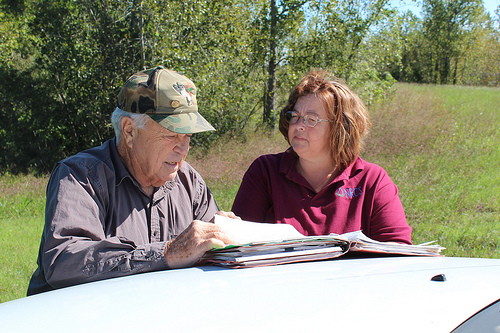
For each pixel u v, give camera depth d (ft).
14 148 51.62
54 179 5.52
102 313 2.89
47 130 51.03
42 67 49.90
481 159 28.66
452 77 181.47
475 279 3.34
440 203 19.77
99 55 45.80
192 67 38.86
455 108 46.44
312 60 45.37
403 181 23.17
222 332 2.50
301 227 7.26
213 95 41.42
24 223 21.65
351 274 3.50
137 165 5.90
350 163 7.52
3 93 51.21
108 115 47.42
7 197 29.19
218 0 39.91
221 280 3.45
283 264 4.19
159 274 3.91
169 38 38.19
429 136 33.09
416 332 2.54
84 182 5.45
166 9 37.06
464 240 15.75
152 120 5.65
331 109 7.15
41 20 47.55
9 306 3.33
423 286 3.14
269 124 46.96
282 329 2.51
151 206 6.18
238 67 45.06
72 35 46.57
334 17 43.37
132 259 4.62
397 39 45.06
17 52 51.93
